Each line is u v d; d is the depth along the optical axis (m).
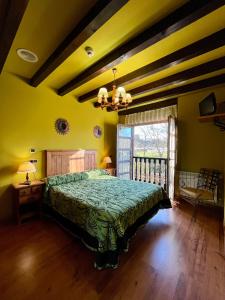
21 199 2.91
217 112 3.43
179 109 4.09
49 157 3.57
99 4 1.50
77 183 3.44
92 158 4.51
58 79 3.26
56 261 2.01
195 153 3.86
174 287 1.65
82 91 3.89
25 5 1.40
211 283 1.70
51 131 3.70
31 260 2.03
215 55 2.41
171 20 1.65
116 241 1.93
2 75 2.97
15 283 1.68
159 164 5.00
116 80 3.15
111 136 5.21
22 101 3.24
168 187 3.90
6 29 1.67
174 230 2.73
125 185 3.27
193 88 3.34
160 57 2.45
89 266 1.94
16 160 3.17
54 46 2.21
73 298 1.53
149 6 1.58
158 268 1.90
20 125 3.22
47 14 1.68
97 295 1.56
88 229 2.13
